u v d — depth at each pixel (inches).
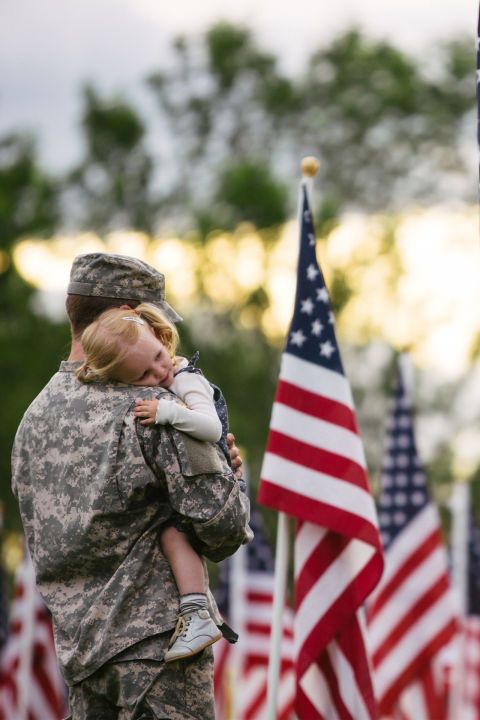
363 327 3472.0
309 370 677.9
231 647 1273.4
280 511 661.3
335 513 655.1
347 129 3671.3
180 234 3565.5
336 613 661.3
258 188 3331.7
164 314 462.9
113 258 459.8
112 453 431.5
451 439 3449.8
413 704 974.4
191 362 461.4
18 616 1238.3
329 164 3678.6
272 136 3708.2
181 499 428.8
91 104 3619.6
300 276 690.2
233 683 1270.9
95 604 428.8
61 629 436.8
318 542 668.1
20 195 3427.7
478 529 1365.7
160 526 436.8
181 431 432.8
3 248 3312.0
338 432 667.4
